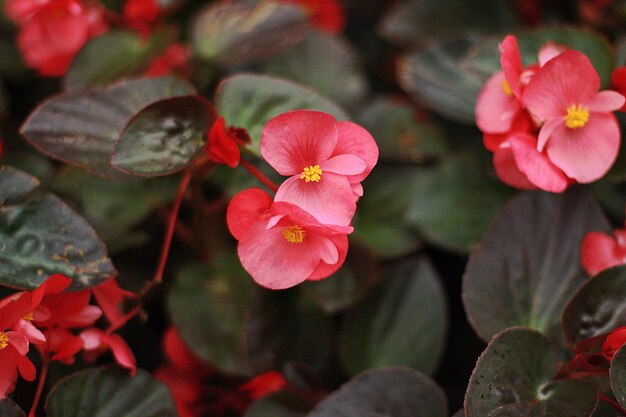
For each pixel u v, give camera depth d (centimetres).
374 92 59
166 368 50
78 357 46
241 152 47
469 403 42
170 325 50
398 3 61
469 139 54
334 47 54
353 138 43
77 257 43
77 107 45
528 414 43
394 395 45
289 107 45
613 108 44
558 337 46
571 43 48
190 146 44
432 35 56
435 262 54
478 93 52
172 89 46
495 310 46
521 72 45
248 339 48
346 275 48
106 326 47
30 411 44
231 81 45
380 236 52
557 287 46
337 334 51
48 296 43
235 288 49
